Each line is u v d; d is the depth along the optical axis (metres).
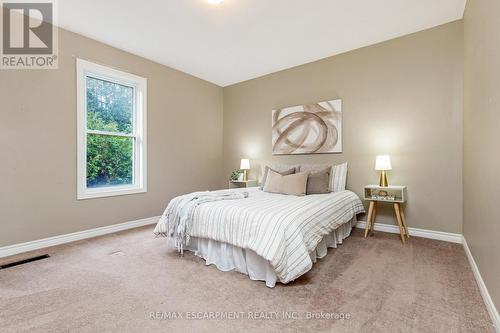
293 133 4.09
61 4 2.47
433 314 1.52
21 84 2.61
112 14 2.65
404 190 2.99
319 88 3.85
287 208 2.16
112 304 1.64
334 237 2.71
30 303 1.64
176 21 2.79
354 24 2.88
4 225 2.49
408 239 2.97
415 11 2.64
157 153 3.93
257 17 2.72
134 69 3.62
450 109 2.85
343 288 1.84
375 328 1.40
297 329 1.39
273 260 1.74
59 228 2.88
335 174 3.52
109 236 3.16
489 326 1.41
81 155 3.06
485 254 1.70
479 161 1.91
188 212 2.41
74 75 2.99
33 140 2.68
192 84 4.50
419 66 3.04
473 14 2.15
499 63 1.41
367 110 3.42
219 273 2.10
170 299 1.70
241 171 4.73
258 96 4.59
